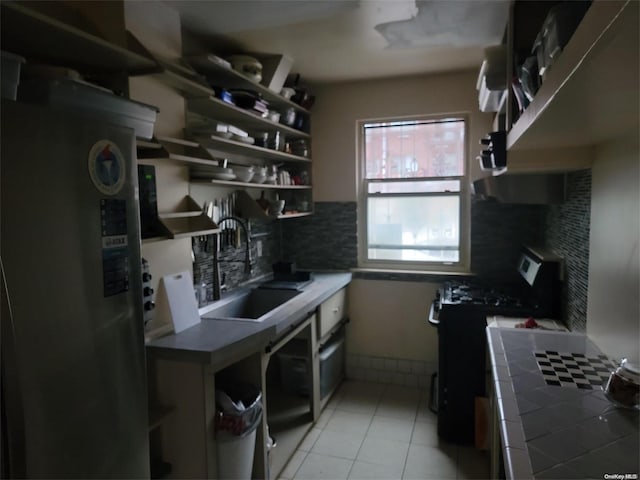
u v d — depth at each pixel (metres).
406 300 3.52
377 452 2.59
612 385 1.36
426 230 3.57
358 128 3.62
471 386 2.64
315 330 2.91
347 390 3.46
